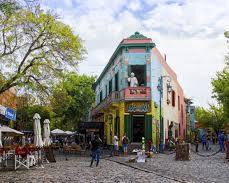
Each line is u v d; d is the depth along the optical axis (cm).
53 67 2520
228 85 4244
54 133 4591
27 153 2052
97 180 1445
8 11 1175
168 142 4006
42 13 2444
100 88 5444
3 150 2197
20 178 1569
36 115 2522
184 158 2514
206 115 8388
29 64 2462
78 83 5834
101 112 4972
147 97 3669
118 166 2148
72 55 2534
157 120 3900
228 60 3731
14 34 2383
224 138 3491
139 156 2425
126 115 3709
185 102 6669
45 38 2464
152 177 1520
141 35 3775
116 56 4066
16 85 2419
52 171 1872
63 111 5666
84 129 4788
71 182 1395
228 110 4234
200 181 1375
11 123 4025
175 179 1420
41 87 2508
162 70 4219
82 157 3183
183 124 6031
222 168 1923
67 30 2517
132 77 3706
